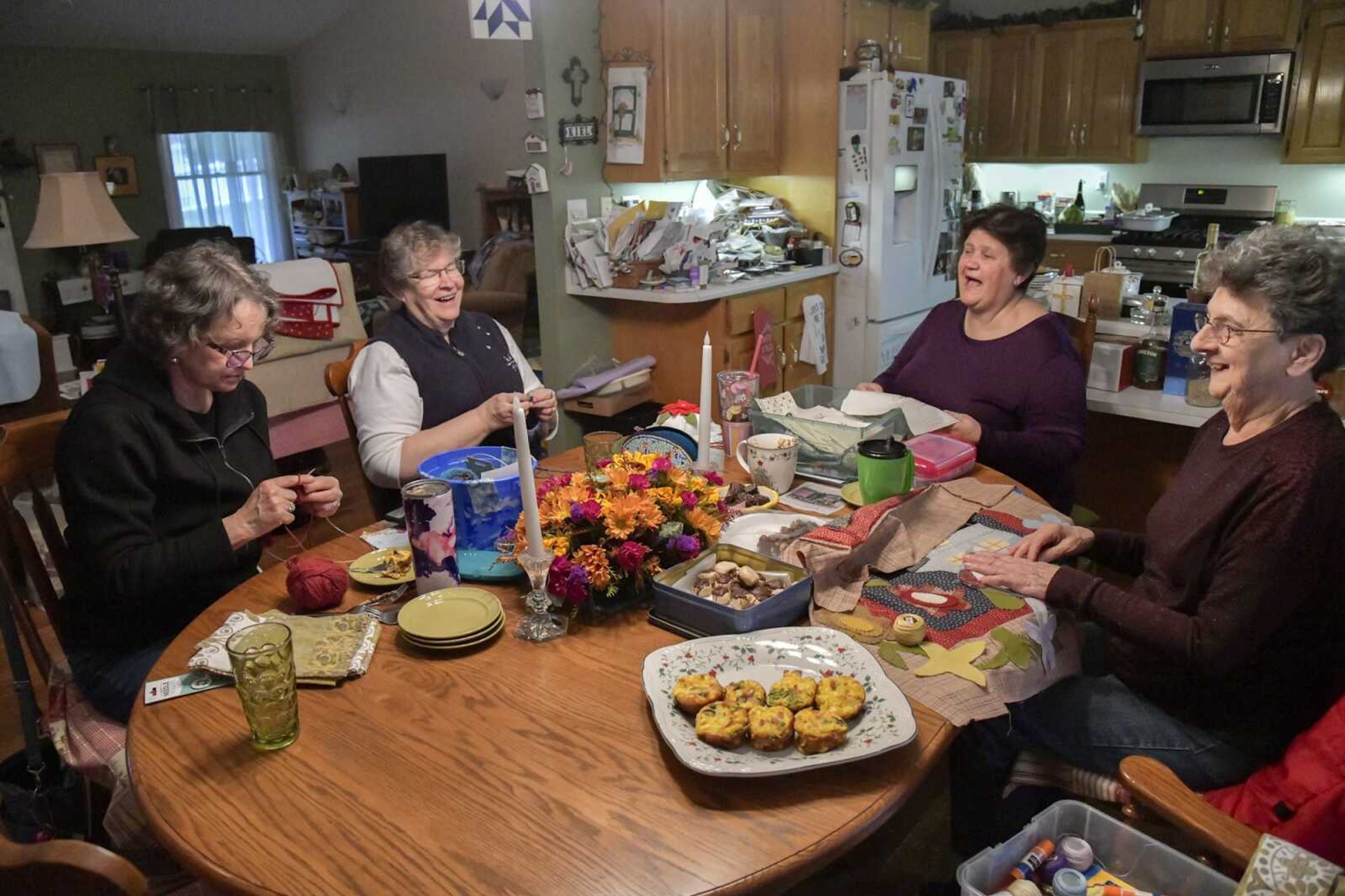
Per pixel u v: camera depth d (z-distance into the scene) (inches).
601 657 46.4
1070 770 53.2
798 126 161.6
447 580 51.4
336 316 155.0
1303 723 48.9
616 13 135.6
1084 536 58.2
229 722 41.8
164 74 329.4
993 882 45.2
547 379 146.8
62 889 27.4
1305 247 45.1
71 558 62.7
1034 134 216.4
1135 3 194.5
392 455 71.7
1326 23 175.6
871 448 60.7
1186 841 62.6
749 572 49.3
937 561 54.9
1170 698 51.6
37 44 298.8
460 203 320.2
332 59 344.8
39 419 61.9
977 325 86.7
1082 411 80.8
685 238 139.2
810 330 158.6
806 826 34.4
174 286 55.5
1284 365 47.1
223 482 61.7
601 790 36.6
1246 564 46.2
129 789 52.0
